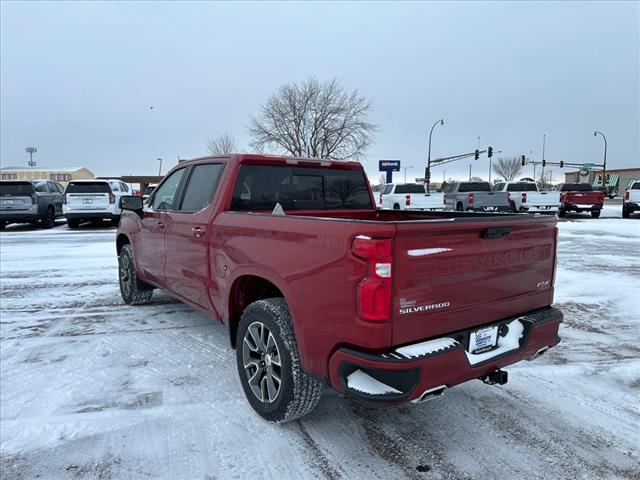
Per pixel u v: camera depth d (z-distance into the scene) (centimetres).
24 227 1939
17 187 1712
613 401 372
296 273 295
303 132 4088
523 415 349
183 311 616
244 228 348
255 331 340
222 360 446
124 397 370
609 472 282
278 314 318
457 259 277
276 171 436
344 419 342
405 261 255
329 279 271
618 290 737
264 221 329
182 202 473
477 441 314
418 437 319
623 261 1016
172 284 490
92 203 1798
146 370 422
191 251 433
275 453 298
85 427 326
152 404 359
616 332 540
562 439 317
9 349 473
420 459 294
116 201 1855
